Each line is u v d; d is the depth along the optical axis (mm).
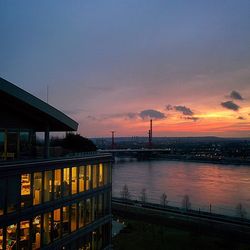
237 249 54219
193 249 53219
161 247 53812
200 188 140500
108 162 33188
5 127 24141
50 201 24141
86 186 29188
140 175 194750
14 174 20656
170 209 85125
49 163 23953
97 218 30844
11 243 20609
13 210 20719
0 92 21969
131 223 70812
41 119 26625
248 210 96250
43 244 23375
